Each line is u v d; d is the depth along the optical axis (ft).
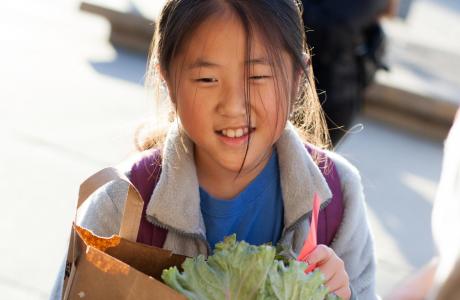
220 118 6.27
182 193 6.87
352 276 7.24
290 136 7.04
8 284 14.60
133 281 5.68
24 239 15.98
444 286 6.83
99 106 23.43
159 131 7.43
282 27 6.35
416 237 18.37
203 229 6.92
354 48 15.89
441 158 23.73
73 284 5.82
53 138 20.65
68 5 33.96
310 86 7.26
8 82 24.35
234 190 7.00
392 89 25.58
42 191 17.85
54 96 23.73
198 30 6.22
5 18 31.24
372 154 23.04
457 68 29.81
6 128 20.81
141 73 27.14
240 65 6.19
